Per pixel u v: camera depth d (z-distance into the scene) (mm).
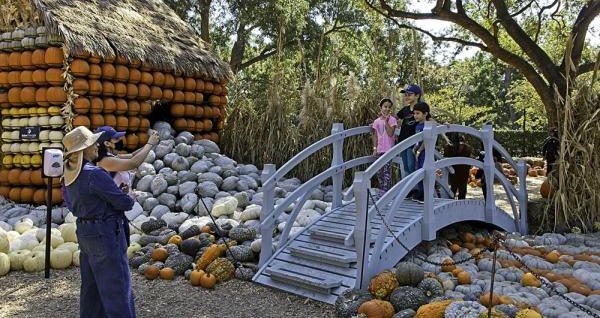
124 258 4480
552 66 10984
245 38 28250
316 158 11633
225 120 13719
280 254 6879
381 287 5523
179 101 12102
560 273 6297
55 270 7102
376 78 12133
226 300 6000
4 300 5973
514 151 28812
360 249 5867
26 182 9953
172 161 10422
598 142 8812
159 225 8219
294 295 6129
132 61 10758
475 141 18266
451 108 23625
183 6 25734
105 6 11438
